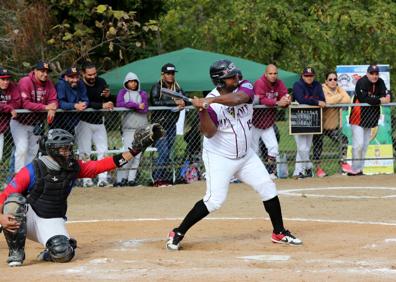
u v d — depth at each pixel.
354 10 49.72
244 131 18.25
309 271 15.02
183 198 28.50
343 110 33.97
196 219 18.25
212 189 18.22
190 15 52.78
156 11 42.31
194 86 34.78
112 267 15.70
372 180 33.19
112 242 19.39
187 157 32.22
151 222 23.03
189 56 36.28
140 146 16.80
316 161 34.06
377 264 15.84
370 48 49.72
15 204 15.95
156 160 31.73
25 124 28.84
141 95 30.78
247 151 18.55
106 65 41.47
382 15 49.88
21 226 16.11
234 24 48.56
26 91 28.62
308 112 33.00
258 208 25.73
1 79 28.23
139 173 32.16
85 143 30.31
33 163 16.55
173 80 31.22
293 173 34.44
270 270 15.14
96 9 37.22
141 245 18.91
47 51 38.47
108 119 31.58
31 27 37.16
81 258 16.98
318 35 49.06
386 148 35.19
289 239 18.78
